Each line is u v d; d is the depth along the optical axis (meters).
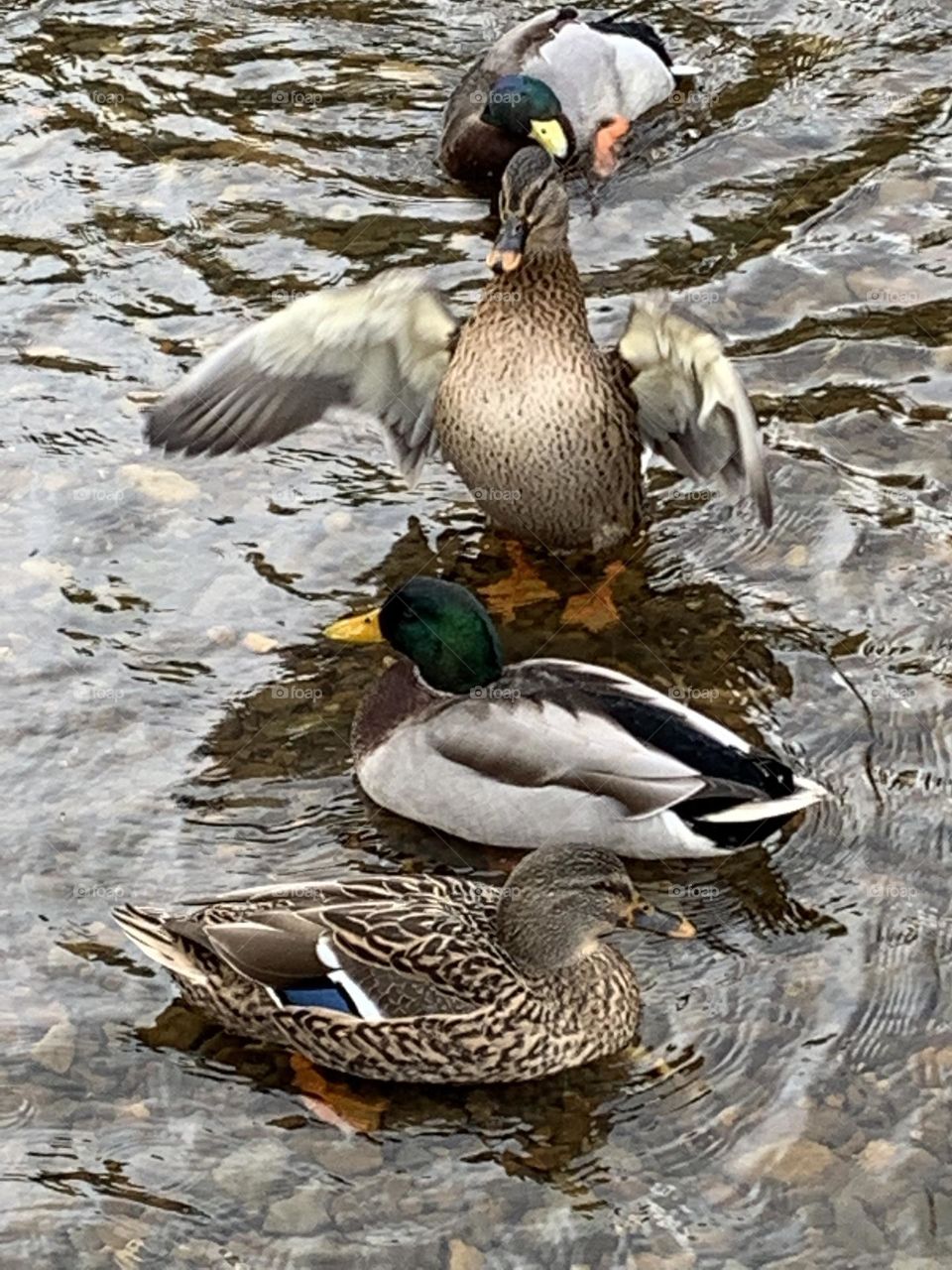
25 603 2.15
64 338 2.56
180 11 3.29
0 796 1.93
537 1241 1.53
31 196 2.84
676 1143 1.60
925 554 2.20
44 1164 1.59
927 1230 1.53
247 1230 1.54
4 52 3.19
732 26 3.23
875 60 3.14
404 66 3.15
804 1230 1.53
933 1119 1.61
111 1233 1.54
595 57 2.93
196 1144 1.61
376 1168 1.59
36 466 2.34
